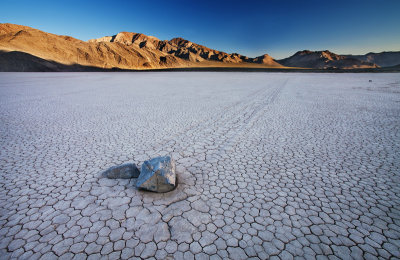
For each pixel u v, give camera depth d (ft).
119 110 32.53
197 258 7.80
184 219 9.70
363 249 8.28
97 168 14.48
